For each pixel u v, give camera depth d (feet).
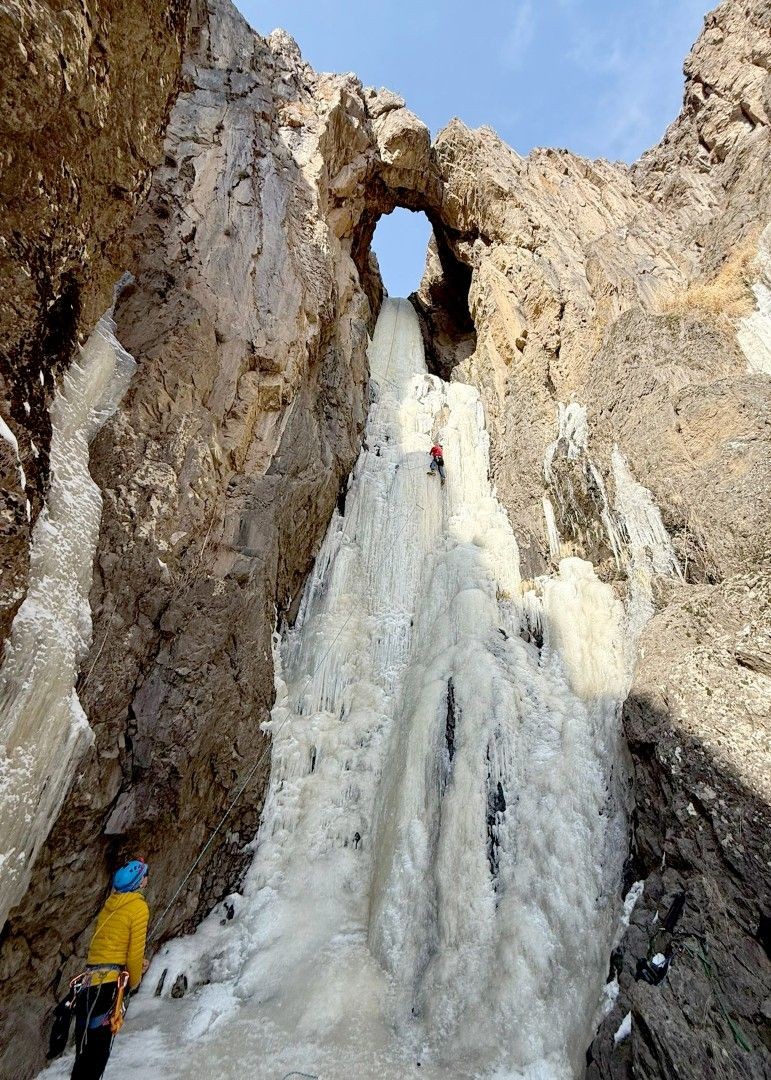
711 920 13.35
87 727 12.39
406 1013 15.12
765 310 26.21
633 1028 12.54
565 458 30.04
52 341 12.30
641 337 29.07
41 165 10.19
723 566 19.44
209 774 18.94
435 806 19.89
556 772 19.42
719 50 43.14
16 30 8.36
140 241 23.47
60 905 13.11
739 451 21.29
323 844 20.84
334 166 44.45
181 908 17.54
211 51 37.42
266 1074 13.01
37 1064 12.09
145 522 17.24
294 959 16.89
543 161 52.95
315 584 30.25
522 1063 13.42
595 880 16.89
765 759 14.34
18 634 10.38
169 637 17.85
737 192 33.19
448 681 23.43
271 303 28.94
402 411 45.37
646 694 18.08
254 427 26.55
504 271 44.98
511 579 28.76
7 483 9.15
